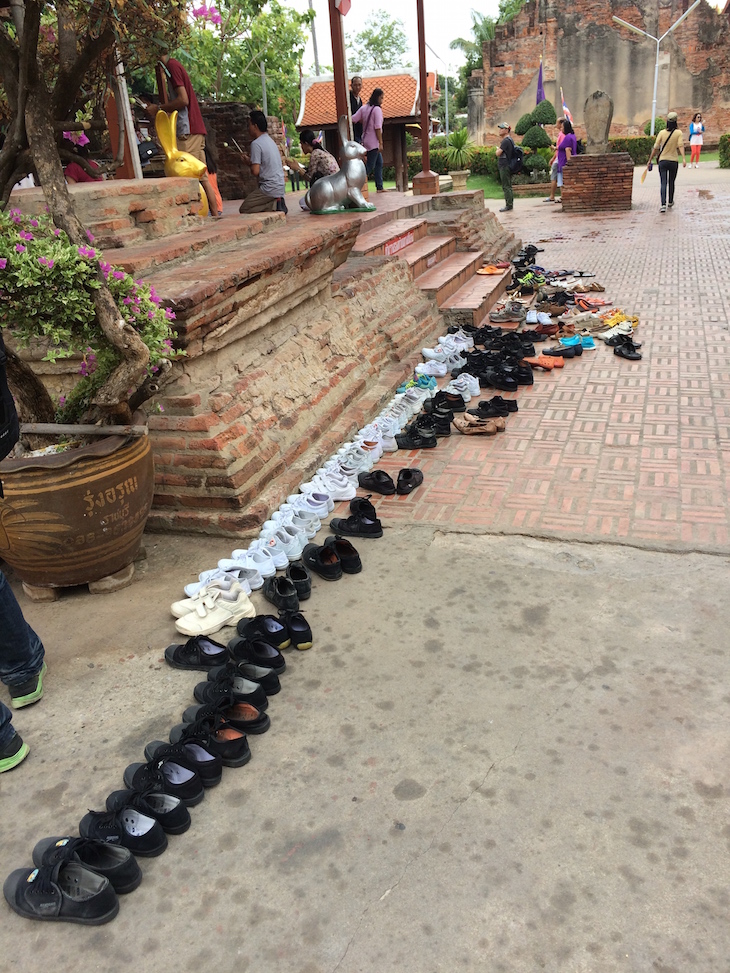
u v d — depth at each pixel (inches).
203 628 145.2
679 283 419.2
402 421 246.5
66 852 95.1
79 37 181.3
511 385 271.0
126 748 120.2
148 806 104.7
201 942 89.4
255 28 912.9
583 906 90.6
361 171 386.9
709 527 173.3
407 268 339.0
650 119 1391.5
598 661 133.6
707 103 1366.9
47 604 160.4
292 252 210.5
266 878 96.7
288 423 205.0
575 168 729.6
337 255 259.1
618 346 309.4
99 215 203.9
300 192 663.8
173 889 96.1
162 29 172.2
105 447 147.6
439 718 122.3
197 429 176.6
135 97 464.1
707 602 147.9
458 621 147.0
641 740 115.4
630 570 160.1
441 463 218.7
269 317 211.8
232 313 187.2
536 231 646.5
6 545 151.9
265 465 190.4
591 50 1370.6
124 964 87.7
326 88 717.9
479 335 329.1
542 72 1365.7
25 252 137.6
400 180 671.8
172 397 177.6
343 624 148.3
